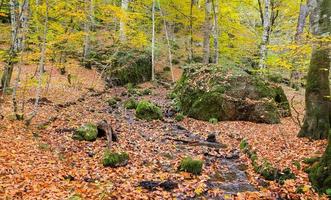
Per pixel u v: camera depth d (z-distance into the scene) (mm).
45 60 15609
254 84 15234
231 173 7977
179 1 25656
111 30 26734
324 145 8828
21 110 12570
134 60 25844
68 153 8773
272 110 14359
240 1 22625
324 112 9703
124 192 6500
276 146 9477
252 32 23828
